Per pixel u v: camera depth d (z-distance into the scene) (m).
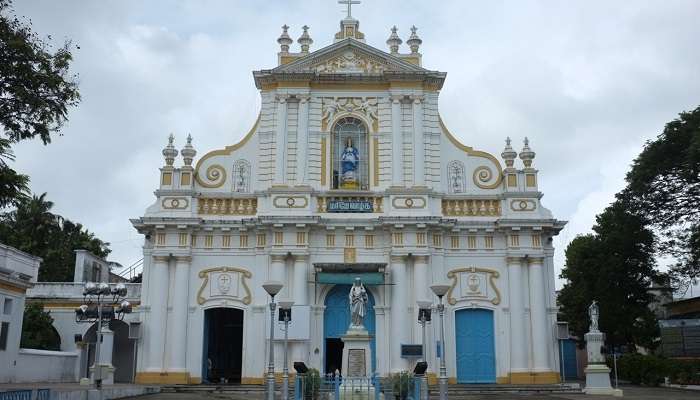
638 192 40.75
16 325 33.12
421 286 33.31
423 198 34.34
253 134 35.72
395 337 32.91
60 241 57.62
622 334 45.31
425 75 35.75
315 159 35.25
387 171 35.16
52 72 17.64
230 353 38.69
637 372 41.34
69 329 41.03
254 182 35.19
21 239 54.38
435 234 34.31
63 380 37.03
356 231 34.22
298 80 35.72
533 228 34.00
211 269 34.12
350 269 33.25
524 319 33.69
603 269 43.34
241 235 34.47
